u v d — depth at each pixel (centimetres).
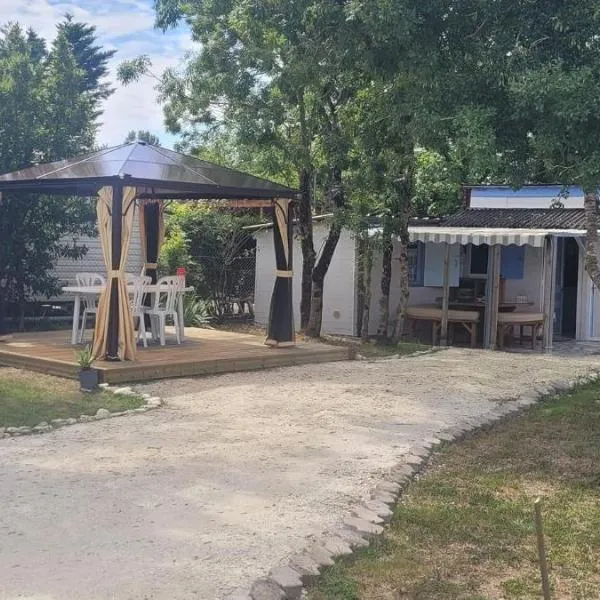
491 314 1605
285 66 1299
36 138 1568
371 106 1310
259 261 1992
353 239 1691
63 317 1769
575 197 1794
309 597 432
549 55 789
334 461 678
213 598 410
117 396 947
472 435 817
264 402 928
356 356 1339
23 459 668
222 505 557
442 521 557
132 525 513
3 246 1538
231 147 1677
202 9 1427
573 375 1198
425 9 823
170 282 1303
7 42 1694
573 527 554
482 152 752
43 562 451
